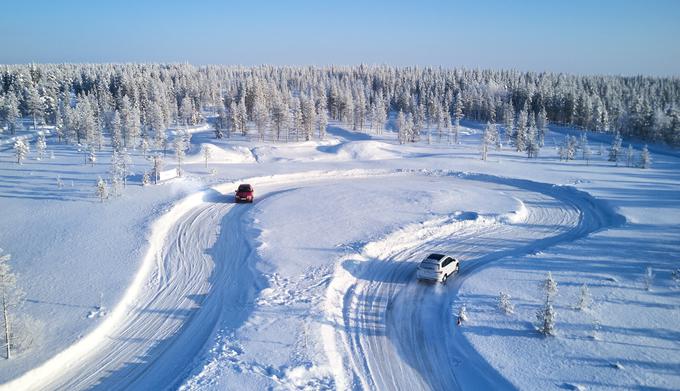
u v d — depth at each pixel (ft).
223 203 131.44
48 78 413.59
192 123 386.73
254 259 84.84
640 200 141.90
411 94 533.55
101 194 124.57
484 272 80.38
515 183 173.88
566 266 82.12
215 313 65.57
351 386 48.52
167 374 50.93
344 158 238.89
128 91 370.73
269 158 226.38
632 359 51.83
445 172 191.93
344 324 62.69
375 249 91.97
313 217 113.09
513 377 48.85
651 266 81.35
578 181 175.11
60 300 66.74
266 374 49.16
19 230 98.68
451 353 55.77
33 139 280.10
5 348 53.72
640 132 341.82
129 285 72.18
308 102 308.81
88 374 51.31
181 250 91.91
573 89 427.74
